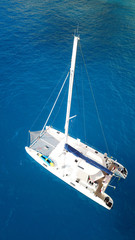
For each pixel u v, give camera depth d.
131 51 47.22
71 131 29.02
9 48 43.78
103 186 21.84
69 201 21.77
